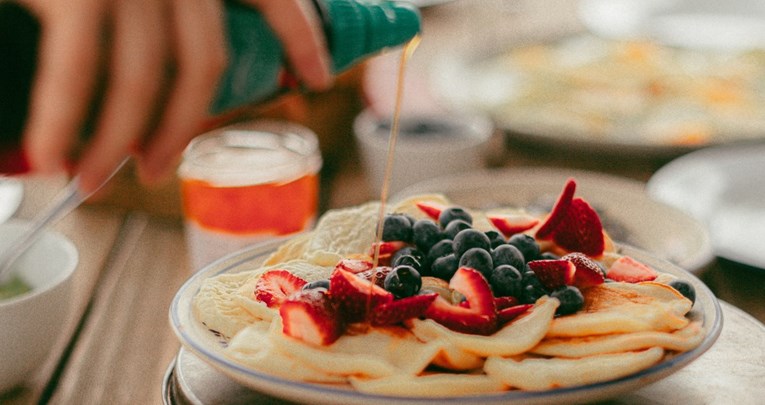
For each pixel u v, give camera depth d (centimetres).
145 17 47
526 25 214
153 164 49
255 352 60
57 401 75
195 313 64
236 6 57
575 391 56
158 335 83
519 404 56
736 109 153
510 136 127
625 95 157
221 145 97
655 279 67
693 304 65
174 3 48
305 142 97
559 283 63
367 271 63
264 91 60
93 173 48
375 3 70
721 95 159
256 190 88
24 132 52
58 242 82
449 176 112
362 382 58
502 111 148
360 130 121
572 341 60
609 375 57
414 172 112
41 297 73
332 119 122
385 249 67
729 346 68
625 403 62
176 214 106
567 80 165
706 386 64
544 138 123
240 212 88
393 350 59
